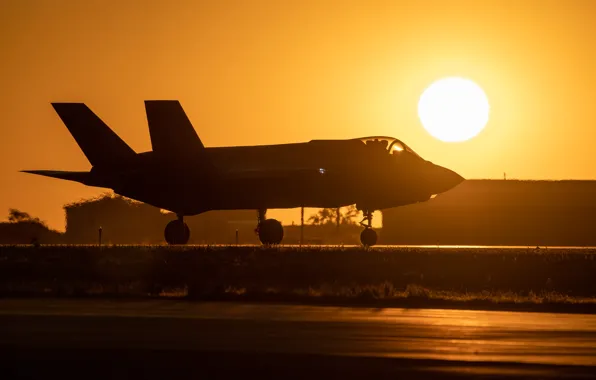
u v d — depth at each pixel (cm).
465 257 14100
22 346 7281
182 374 6381
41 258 15088
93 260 14875
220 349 7194
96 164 19312
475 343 7606
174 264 14312
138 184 18850
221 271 13950
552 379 6219
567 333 8256
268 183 18050
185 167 18188
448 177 18112
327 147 18375
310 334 7981
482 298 11712
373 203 17988
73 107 19262
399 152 18100
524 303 11338
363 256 14325
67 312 9638
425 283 13462
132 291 12606
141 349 7175
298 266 13912
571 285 13238
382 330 8288
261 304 10831
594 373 6400
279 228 18500
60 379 6275
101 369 6512
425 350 7244
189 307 10325
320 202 18138
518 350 7294
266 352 7088
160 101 17812
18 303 10819
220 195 18475
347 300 11475
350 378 6269
